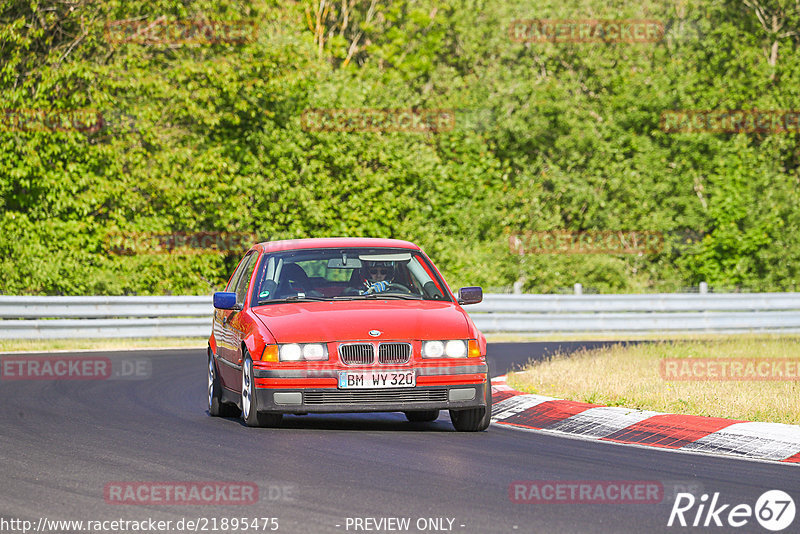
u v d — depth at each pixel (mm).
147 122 105500
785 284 134375
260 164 118438
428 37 170500
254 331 34906
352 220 120375
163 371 58844
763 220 134750
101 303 83500
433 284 38438
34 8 103438
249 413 35219
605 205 136625
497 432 35719
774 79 148500
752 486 26188
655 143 145375
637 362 55156
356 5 191500
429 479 26516
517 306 98438
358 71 147875
